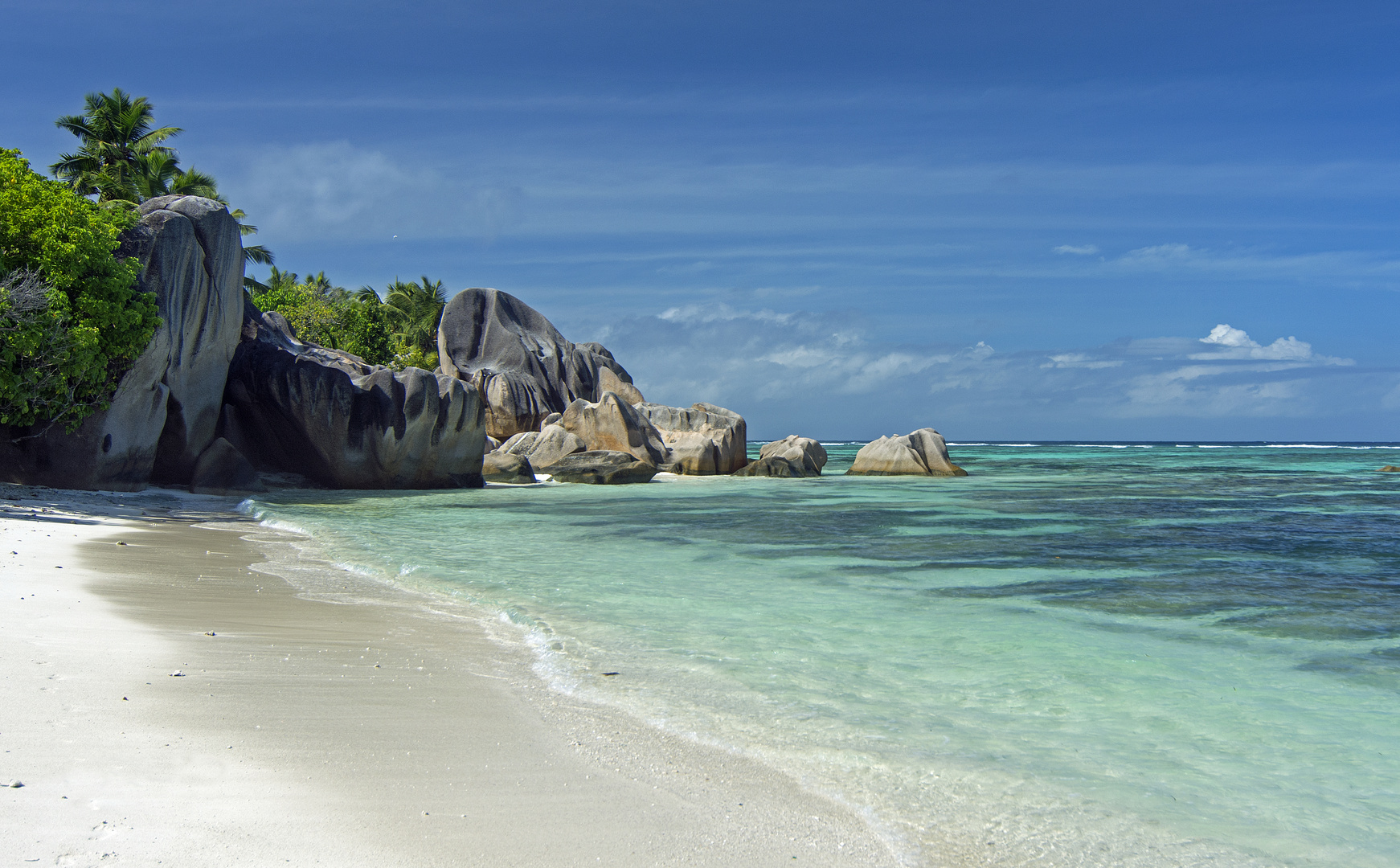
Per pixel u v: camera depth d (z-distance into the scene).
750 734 6.64
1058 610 12.20
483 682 7.69
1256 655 9.75
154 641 8.09
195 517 21.53
